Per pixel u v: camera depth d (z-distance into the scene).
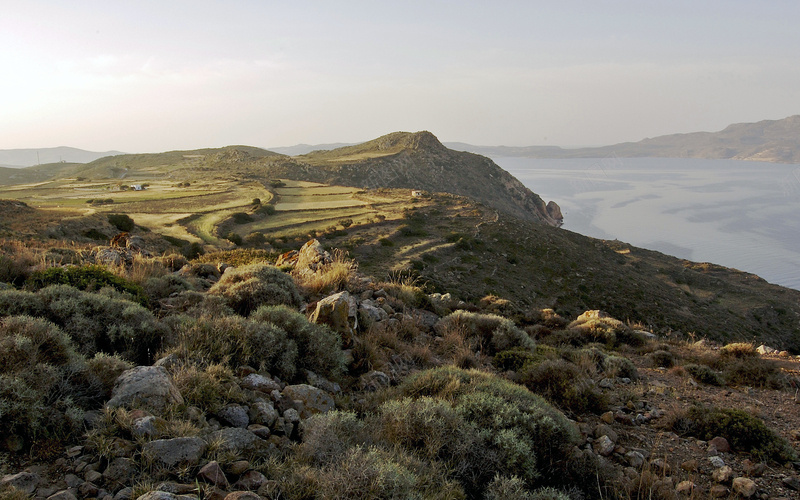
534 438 4.54
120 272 9.55
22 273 8.95
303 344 6.00
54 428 3.20
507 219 87.56
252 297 8.19
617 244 93.00
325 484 3.08
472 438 4.20
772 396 7.47
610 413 5.88
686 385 7.80
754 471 4.63
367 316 8.39
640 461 4.73
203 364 4.81
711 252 139.50
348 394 5.63
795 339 53.81
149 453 2.97
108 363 4.14
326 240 68.19
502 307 15.79
